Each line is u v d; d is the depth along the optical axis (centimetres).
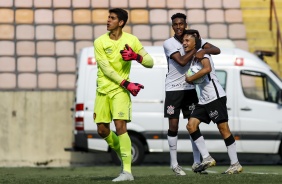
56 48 7050
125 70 3175
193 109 3638
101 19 7181
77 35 7106
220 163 6169
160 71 5675
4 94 6284
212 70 3512
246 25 7394
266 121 5756
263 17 7469
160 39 7138
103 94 3153
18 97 6300
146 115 5659
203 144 3528
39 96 6319
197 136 3525
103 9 7206
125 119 3130
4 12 7094
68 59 7031
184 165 5891
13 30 7050
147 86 5669
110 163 6291
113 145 3278
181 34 3600
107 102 3159
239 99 5744
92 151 5669
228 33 7194
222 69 5759
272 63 7106
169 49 3603
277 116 5766
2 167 5831
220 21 7225
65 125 6319
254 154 5900
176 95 3672
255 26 7406
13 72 6938
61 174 4506
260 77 5791
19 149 6284
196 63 3528
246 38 7212
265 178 3180
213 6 7256
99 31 7150
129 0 7206
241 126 5741
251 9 7500
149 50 5694
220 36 7188
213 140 5659
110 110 3170
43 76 6962
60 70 6994
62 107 6325
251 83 5841
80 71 5666
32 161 6291
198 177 3241
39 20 7106
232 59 5775
